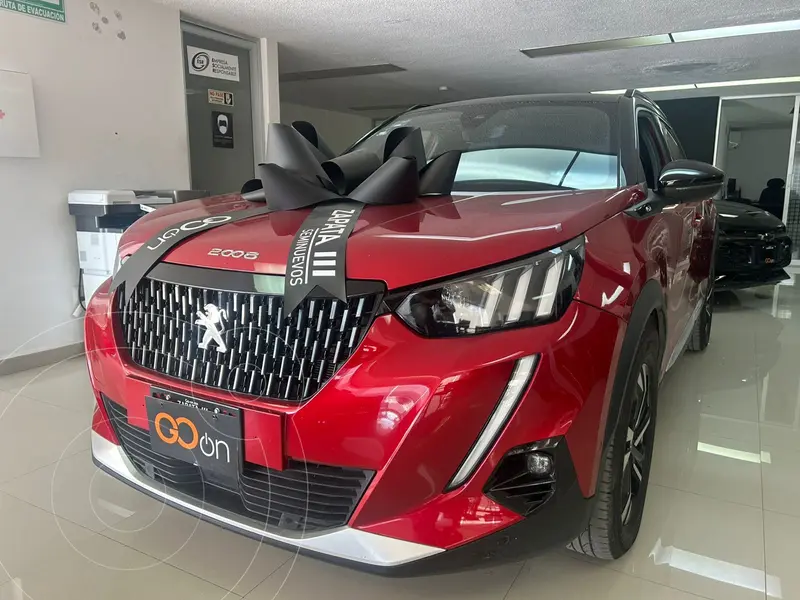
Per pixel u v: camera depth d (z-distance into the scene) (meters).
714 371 3.29
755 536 1.73
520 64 6.81
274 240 1.29
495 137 2.10
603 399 1.25
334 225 1.32
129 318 1.40
